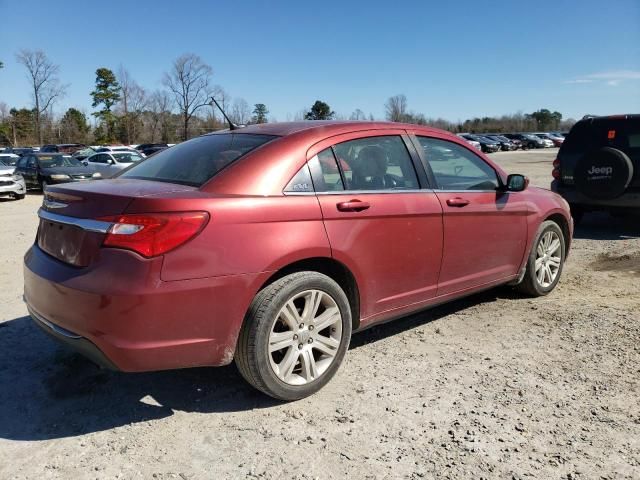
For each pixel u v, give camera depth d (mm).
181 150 3977
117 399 3453
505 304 5176
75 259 3043
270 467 2742
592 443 2893
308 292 3338
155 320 2842
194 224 2918
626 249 7594
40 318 3252
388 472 2688
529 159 36219
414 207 3895
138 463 2791
